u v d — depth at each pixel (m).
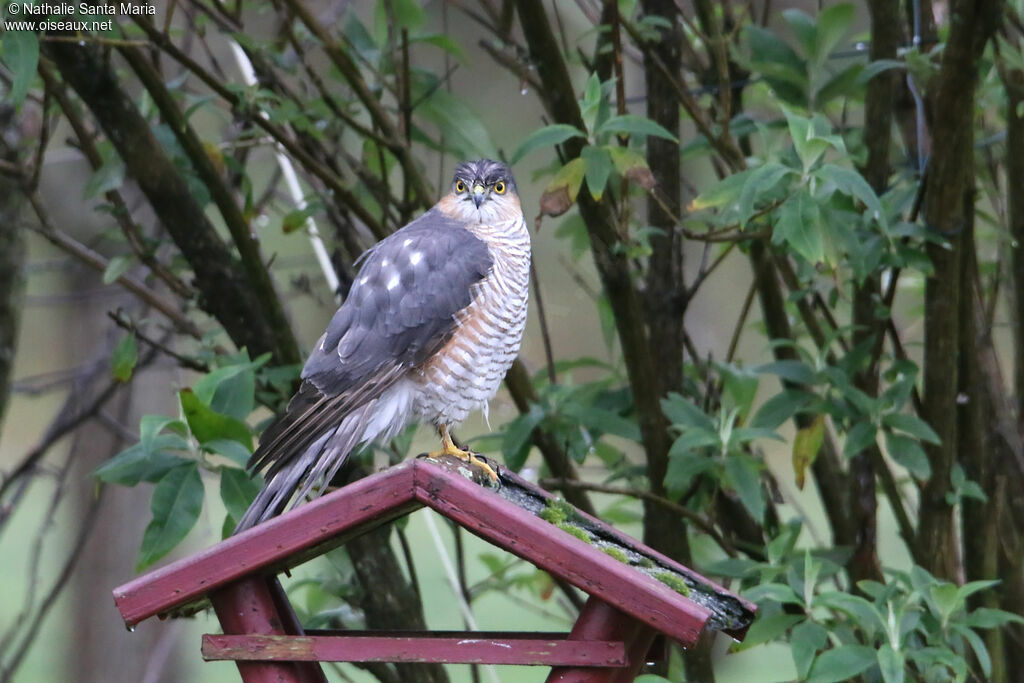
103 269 10.59
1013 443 9.90
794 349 10.80
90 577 17.73
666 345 10.52
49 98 10.02
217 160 10.43
